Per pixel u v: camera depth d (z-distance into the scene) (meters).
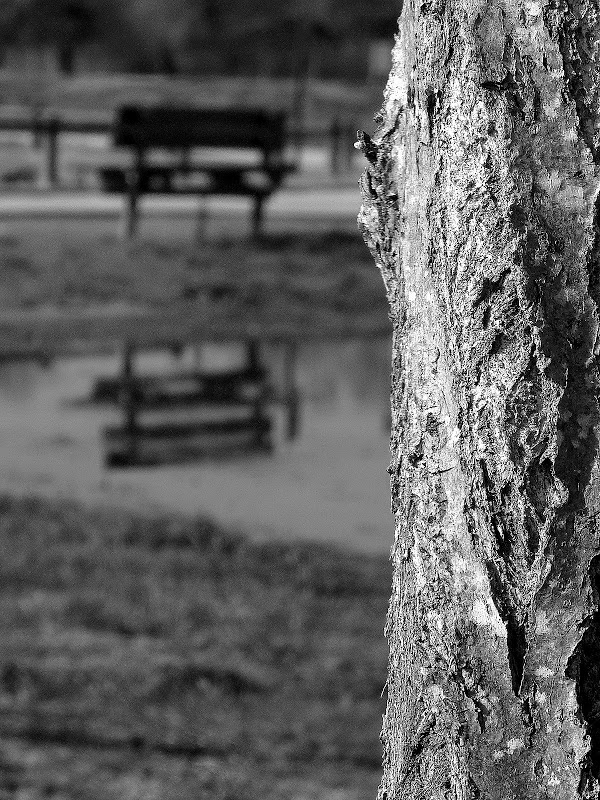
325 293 17.52
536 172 1.53
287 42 38.34
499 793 1.62
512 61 1.53
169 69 38.22
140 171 18.75
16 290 16.38
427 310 1.71
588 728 1.56
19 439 11.41
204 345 15.69
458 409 1.63
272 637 6.97
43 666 6.29
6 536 8.55
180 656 6.57
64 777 5.20
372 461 11.16
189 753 5.57
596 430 1.54
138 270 17.55
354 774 5.43
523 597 1.60
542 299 1.53
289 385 14.00
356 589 7.93
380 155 1.82
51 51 39.28
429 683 1.73
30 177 22.36
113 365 14.57
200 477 10.50
